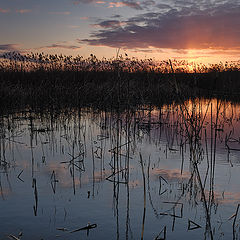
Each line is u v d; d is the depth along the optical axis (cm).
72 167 554
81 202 402
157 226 342
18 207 384
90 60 1408
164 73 1360
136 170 536
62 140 764
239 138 767
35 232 325
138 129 852
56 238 314
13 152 657
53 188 449
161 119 1084
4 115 1102
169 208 386
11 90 1226
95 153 648
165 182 473
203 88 1380
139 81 1247
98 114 1145
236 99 1442
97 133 851
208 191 438
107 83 1214
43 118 1073
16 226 337
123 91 747
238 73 1519
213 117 1083
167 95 1227
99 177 500
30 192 434
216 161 583
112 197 418
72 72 1381
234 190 440
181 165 560
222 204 396
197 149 654
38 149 680
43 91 1219
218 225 345
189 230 334
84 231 329
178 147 696
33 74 1445
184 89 1173
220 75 1453
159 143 739
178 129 908
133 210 380
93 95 1261
